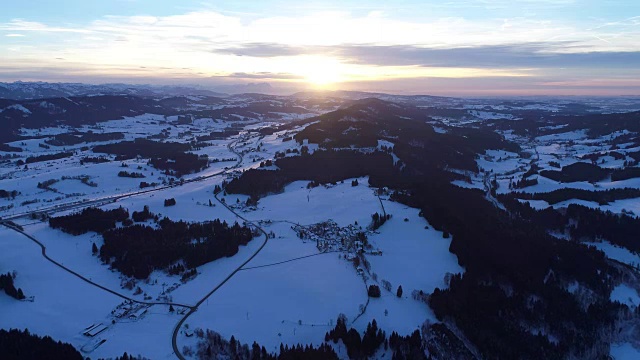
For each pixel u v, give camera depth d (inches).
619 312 5462.6
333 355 4256.9
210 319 5032.0
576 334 5017.2
